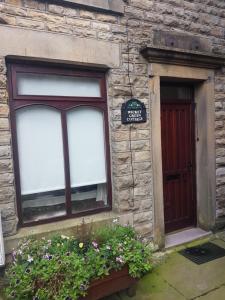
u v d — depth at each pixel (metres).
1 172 2.71
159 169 3.66
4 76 2.67
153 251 3.67
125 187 3.42
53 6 2.86
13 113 2.85
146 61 3.51
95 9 3.09
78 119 3.27
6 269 2.68
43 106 3.04
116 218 3.33
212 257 3.59
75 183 3.29
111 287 2.61
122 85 3.33
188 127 4.30
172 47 3.58
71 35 2.97
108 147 3.42
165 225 4.20
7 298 2.53
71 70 3.13
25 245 2.60
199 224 4.43
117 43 3.27
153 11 3.52
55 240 2.71
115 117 3.31
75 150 3.27
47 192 3.13
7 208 2.75
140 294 2.85
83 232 2.79
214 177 4.27
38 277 2.29
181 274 3.21
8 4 2.65
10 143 2.75
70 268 2.36
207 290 2.91
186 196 4.39
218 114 4.27
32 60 2.81
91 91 3.31
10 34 2.66
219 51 4.21
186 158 4.32
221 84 4.28
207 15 4.04
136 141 3.48
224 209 4.45
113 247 2.61
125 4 3.31
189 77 3.87
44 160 3.09
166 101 4.05
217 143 4.29
